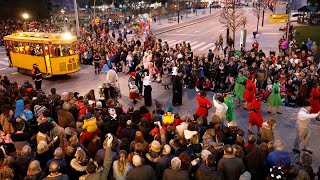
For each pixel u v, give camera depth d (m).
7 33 40.00
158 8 74.00
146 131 8.60
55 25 48.03
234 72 17.48
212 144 7.30
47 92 18.23
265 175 7.00
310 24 46.50
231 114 11.31
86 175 6.25
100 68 22.91
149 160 6.90
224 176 6.35
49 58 19.97
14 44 22.05
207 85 17.44
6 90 13.23
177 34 44.66
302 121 9.83
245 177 6.10
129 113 9.63
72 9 80.38
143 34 42.53
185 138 7.71
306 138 9.97
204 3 94.19
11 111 10.27
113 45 25.98
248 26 49.19
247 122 12.91
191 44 35.94
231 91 16.56
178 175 6.02
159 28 49.97
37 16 49.41
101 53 24.64
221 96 10.76
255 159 6.89
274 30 43.97
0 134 9.24
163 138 8.10
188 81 18.06
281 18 25.14
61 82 20.30
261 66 16.25
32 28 42.38
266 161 6.97
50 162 6.71
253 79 14.50
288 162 6.87
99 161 6.67
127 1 88.12
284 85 15.51
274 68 16.72
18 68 23.14
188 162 6.21
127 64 21.52
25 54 21.30
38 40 20.12
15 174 7.07
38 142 8.05
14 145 8.50
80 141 8.31
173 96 15.18
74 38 20.89
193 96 16.62
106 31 40.41
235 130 8.59
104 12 73.00
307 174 5.86
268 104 14.43
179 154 6.77
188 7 87.25
